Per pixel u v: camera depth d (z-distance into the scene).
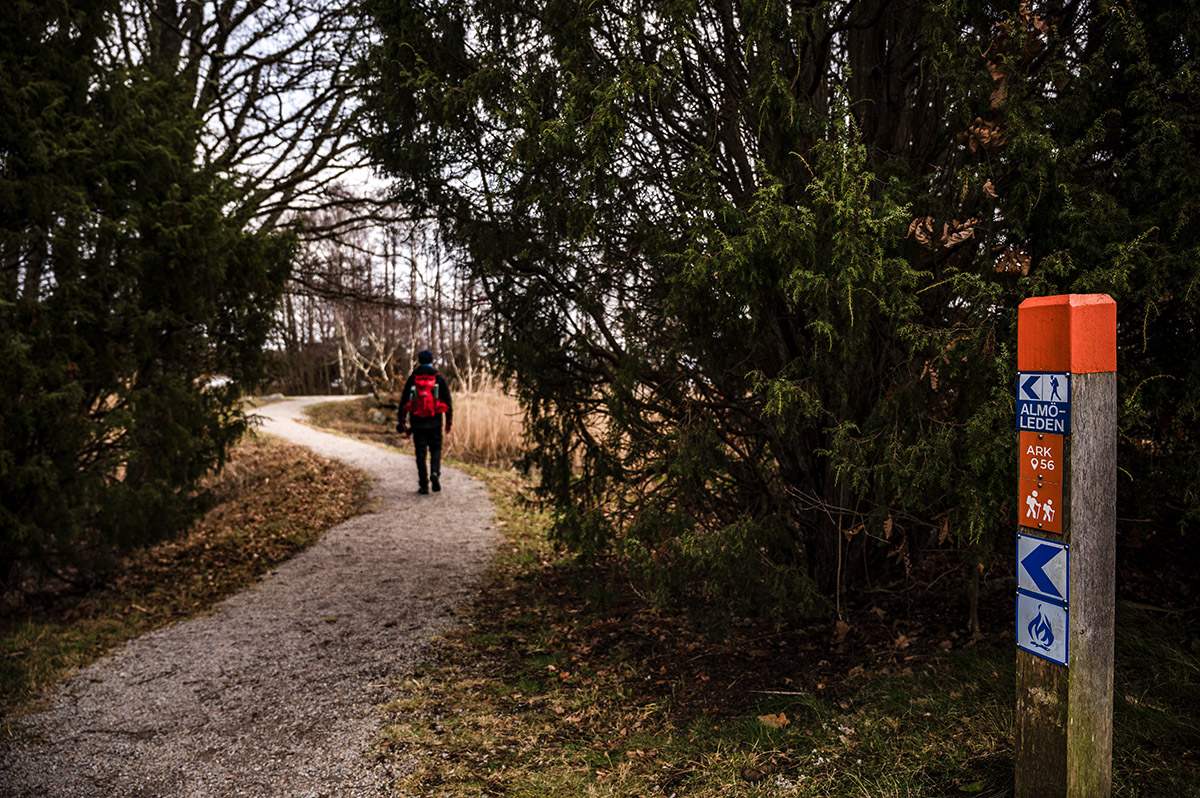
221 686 3.98
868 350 3.14
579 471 5.05
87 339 5.34
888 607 3.77
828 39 3.27
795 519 3.93
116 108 5.57
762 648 3.67
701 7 3.55
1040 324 1.86
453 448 12.74
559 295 4.16
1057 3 2.97
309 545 7.08
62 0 5.21
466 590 5.54
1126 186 2.67
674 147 3.90
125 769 3.13
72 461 5.28
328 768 3.01
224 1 8.95
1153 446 2.85
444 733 3.24
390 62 3.89
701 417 3.74
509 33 3.83
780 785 2.46
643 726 3.11
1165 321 2.68
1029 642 1.93
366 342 30.19
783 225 2.73
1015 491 2.49
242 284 6.39
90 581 6.01
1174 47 2.61
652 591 4.12
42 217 4.98
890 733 2.63
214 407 6.25
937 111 3.60
